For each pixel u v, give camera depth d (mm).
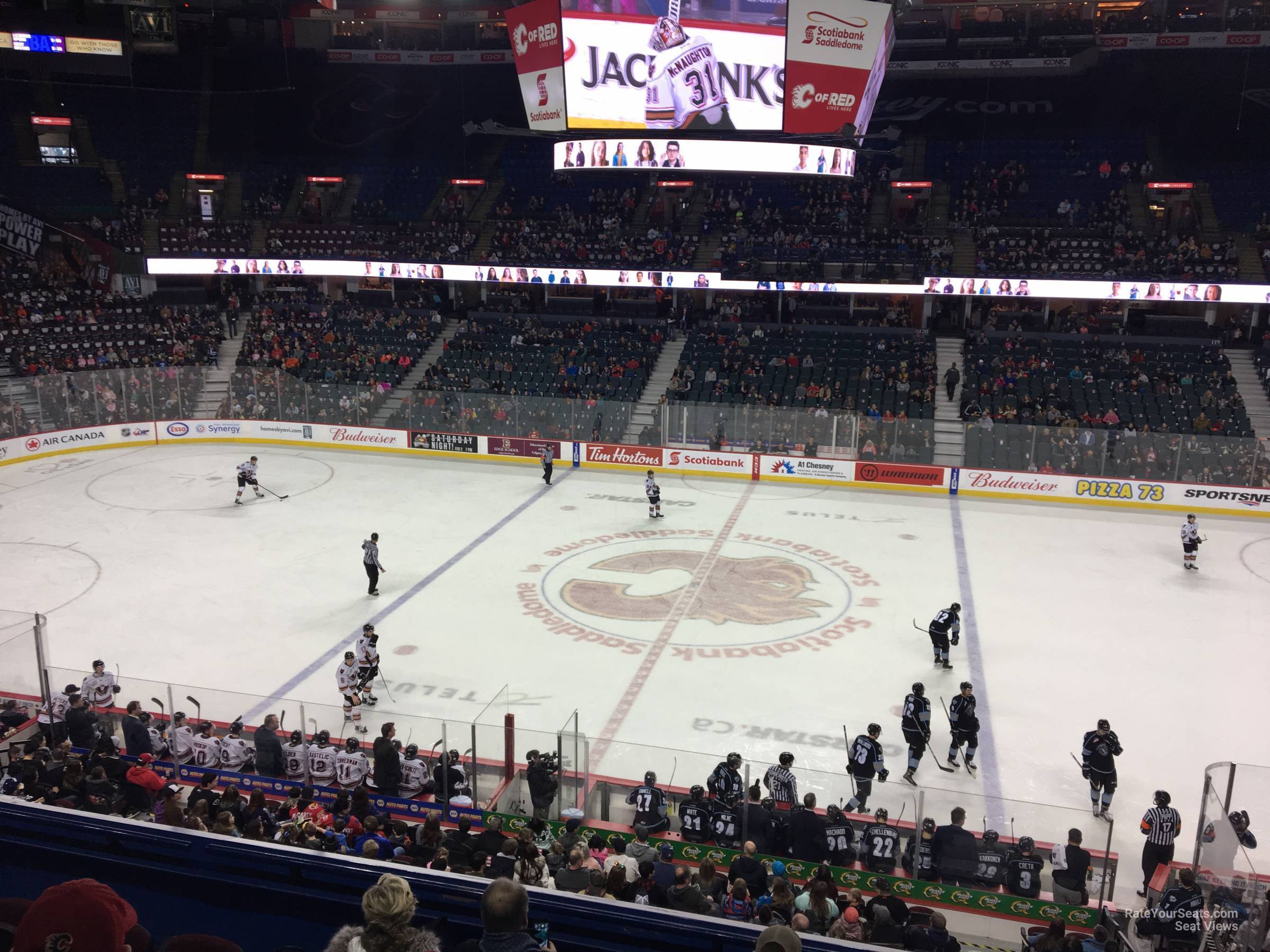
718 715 16422
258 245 44594
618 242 42750
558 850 9727
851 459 31453
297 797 11758
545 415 33750
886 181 43875
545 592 21938
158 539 25188
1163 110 44000
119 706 13828
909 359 36250
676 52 25750
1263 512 28312
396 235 44812
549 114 27156
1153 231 40938
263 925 4621
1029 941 9539
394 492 30094
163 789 11164
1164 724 16219
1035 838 10797
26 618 14203
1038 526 27375
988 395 33875
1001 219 41500
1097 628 20172
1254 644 19438
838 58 25797
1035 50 44062
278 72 48781
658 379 37469
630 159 27234
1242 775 10617
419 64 48875
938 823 11062
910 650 19109
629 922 4371
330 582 22375
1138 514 28859
